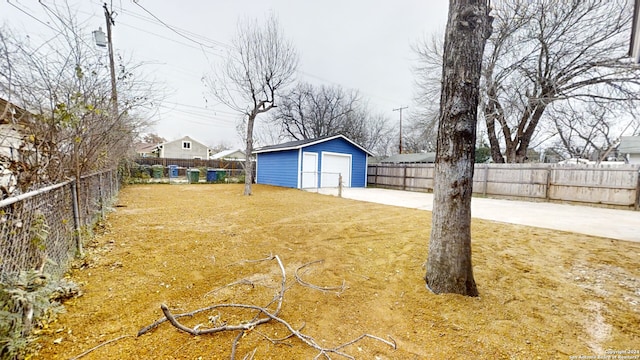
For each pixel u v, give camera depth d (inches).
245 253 120.6
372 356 57.2
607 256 123.0
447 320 71.5
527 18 380.8
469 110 83.5
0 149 104.6
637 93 350.3
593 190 298.8
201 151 1162.0
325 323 69.2
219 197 316.5
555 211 259.9
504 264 112.7
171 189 406.3
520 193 358.6
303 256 119.5
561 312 75.7
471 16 81.0
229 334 62.7
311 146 478.9
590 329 67.7
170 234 146.6
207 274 96.7
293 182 477.7
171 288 84.7
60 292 75.4
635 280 97.3
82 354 54.0
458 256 85.2
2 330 49.3
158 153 1063.0
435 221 90.0
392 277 99.2
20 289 54.6
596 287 91.7
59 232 94.2
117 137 194.1
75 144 112.7
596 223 199.5
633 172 273.6
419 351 59.1
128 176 448.1
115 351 55.4
